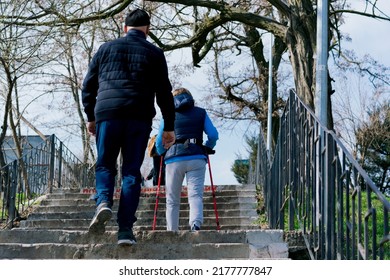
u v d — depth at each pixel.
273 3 25.42
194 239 9.59
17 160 18.28
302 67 24.47
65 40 25.38
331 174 8.73
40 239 9.60
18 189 18.94
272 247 9.15
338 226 8.30
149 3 31.81
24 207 19.50
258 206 18.83
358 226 7.42
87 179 31.78
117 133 8.62
